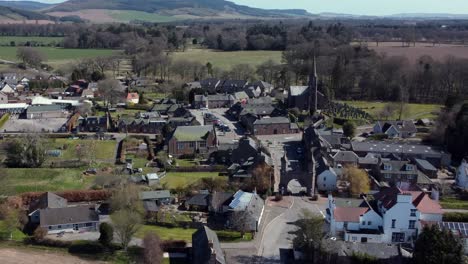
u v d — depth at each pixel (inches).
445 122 7180.1
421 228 3917.3
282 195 5103.3
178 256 3732.8
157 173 5757.9
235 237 4069.9
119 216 3841.0
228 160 6284.5
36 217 4350.4
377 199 4335.6
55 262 3563.0
